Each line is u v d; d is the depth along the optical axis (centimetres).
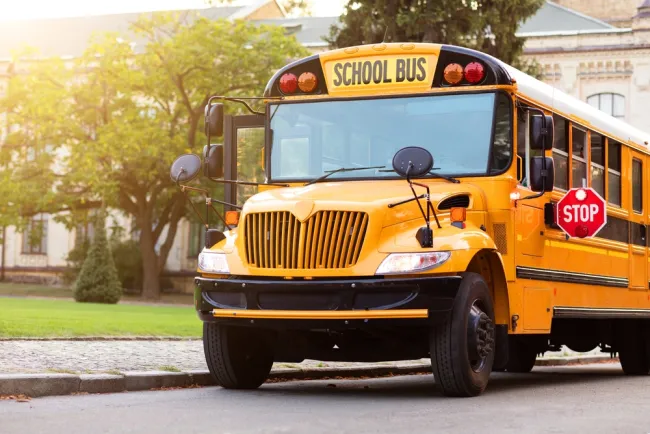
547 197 1156
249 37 4559
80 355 1255
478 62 1054
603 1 6112
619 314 1405
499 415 827
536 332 1119
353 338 1062
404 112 1072
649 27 5259
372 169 1068
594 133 1338
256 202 1013
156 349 1429
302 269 971
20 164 4691
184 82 4547
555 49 5369
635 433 722
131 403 912
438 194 1013
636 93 5284
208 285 1012
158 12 4591
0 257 6272
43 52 6378
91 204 4975
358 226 966
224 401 938
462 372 969
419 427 741
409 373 1448
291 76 1117
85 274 3900
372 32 3453
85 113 4603
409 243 961
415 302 942
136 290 5316
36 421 766
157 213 5138
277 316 972
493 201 1038
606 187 1375
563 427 748
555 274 1173
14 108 4925
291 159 1109
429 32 3369
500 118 1049
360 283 949
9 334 1500
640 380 1439
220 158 1098
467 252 956
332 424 756
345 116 1091
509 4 3431
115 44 4519
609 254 1366
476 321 979
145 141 4325
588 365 2011
